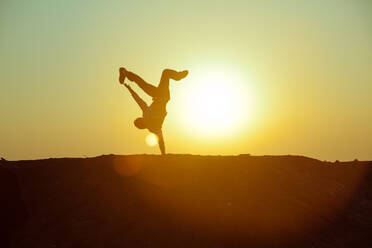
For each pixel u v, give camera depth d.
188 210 12.09
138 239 11.41
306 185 13.39
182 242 11.40
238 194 12.66
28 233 11.59
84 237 11.43
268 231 11.80
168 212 12.03
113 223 11.81
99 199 12.48
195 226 11.74
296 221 12.13
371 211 12.83
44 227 11.77
